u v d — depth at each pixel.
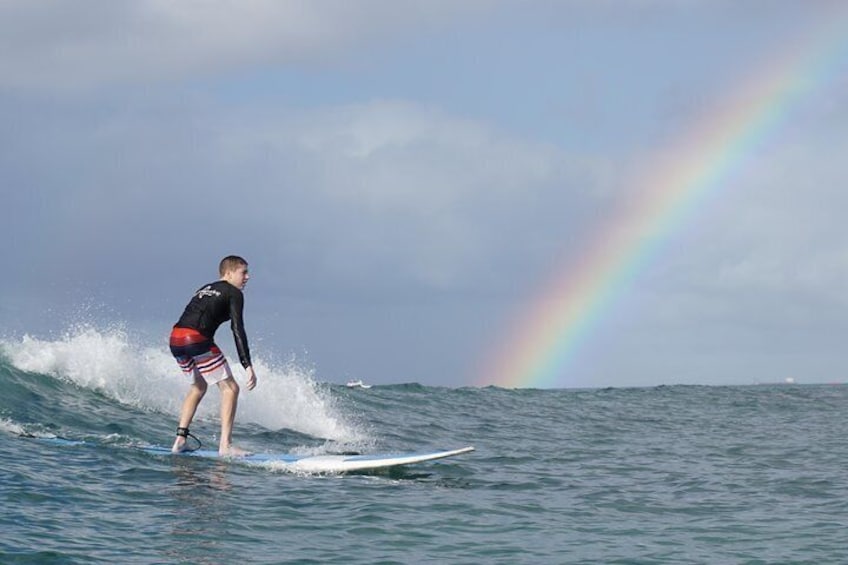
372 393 41.72
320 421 28.92
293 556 12.62
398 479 19.02
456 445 27.11
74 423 22.94
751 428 35.16
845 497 18.64
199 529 13.65
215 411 27.23
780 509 17.28
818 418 40.12
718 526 15.64
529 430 32.75
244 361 19.75
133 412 25.27
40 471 16.38
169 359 28.64
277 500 15.94
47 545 12.16
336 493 16.92
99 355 27.28
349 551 13.05
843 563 13.13
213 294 19.72
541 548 13.75
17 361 26.38
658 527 15.52
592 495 18.52
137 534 13.16
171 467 18.06
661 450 27.09
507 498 17.66
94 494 15.22
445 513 15.81
